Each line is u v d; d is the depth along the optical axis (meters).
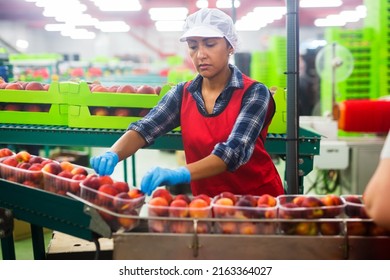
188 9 13.03
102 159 1.66
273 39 7.86
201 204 1.30
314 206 1.29
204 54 1.78
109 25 16.33
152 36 20.36
